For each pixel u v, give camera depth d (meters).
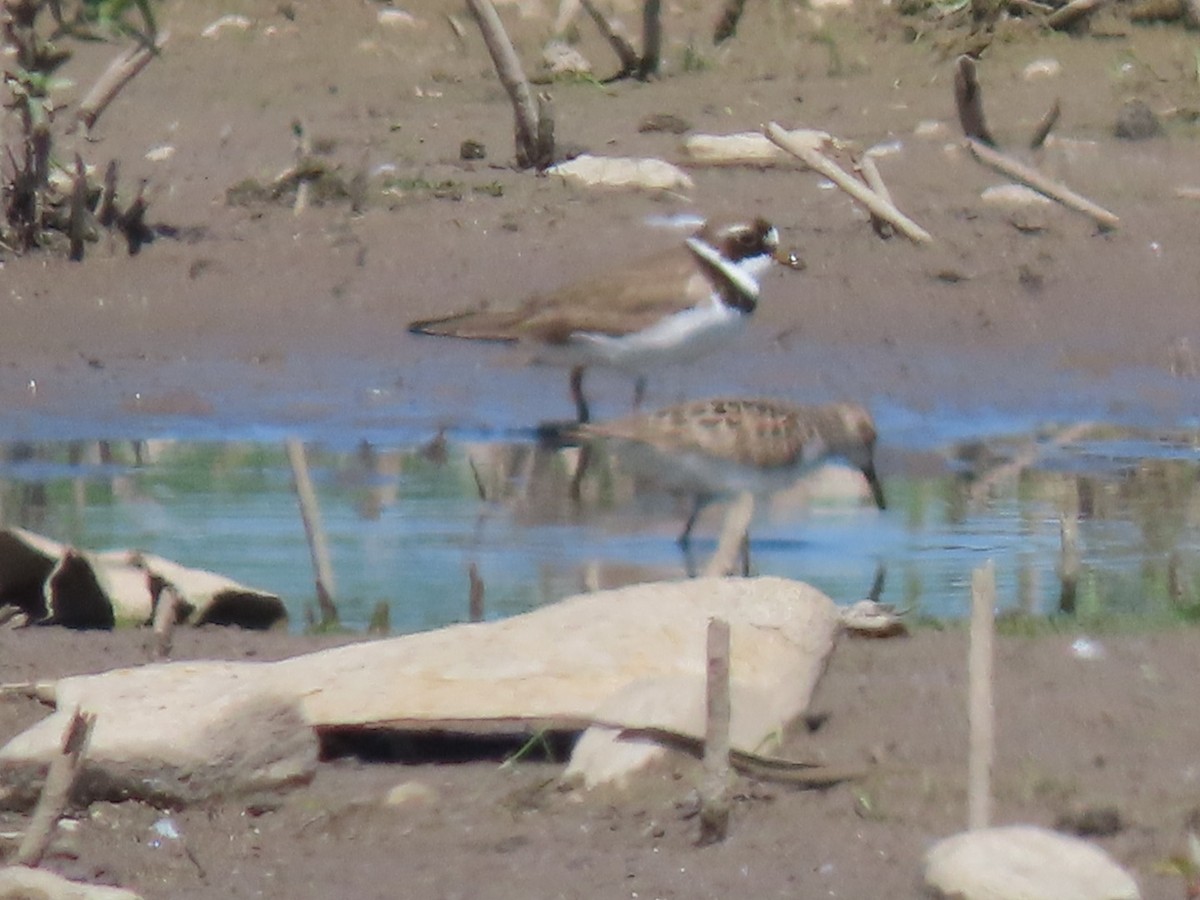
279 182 17.38
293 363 15.20
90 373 14.91
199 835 6.92
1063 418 14.36
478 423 14.30
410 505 12.59
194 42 21.61
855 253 16.33
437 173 17.70
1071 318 15.67
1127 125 18.67
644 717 7.33
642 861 6.64
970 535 11.95
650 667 7.79
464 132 18.89
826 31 21.53
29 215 16.22
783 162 17.91
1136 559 11.29
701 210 17.00
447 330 14.28
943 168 17.80
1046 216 16.84
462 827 6.97
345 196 17.23
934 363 15.17
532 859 6.68
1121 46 20.70
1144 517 12.26
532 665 7.78
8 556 9.98
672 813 7.02
